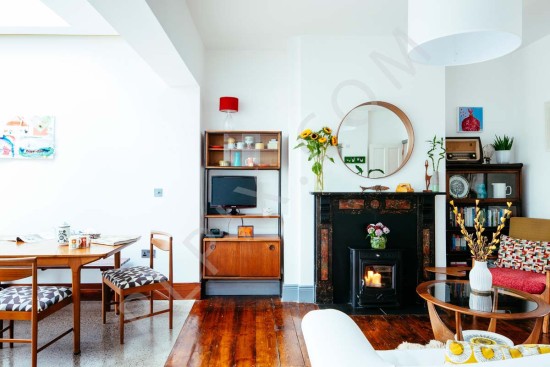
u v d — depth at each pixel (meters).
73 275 2.59
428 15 1.80
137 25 2.49
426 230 3.76
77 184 3.94
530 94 4.07
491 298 2.37
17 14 3.59
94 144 3.96
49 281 3.88
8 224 3.89
